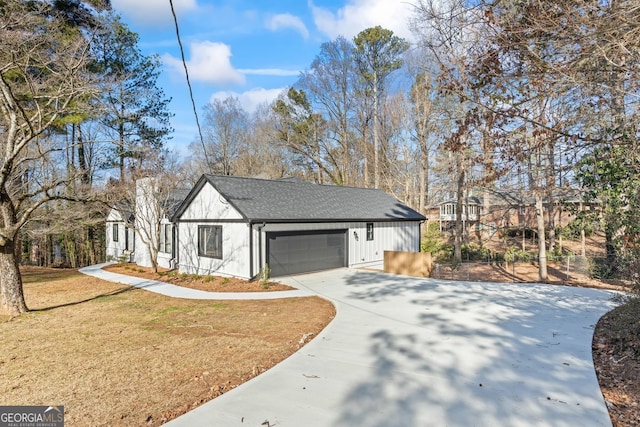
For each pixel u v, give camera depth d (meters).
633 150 4.46
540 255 14.52
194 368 5.12
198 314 8.48
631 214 5.59
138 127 21.75
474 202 31.50
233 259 13.43
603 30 3.50
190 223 15.81
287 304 9.45
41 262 24.56
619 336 5.84
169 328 7.31
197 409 3.87
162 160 17.36
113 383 4.64
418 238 19.98
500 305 8.94
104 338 6.68
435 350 5.71
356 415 3.72
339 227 15.55
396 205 20.25
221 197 14.01
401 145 30.33
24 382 4.73
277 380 4.59
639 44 3.57
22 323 7.95
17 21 8.56
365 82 30.95
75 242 24.81
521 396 4.13
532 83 4.18
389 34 29.05
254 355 5.63
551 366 5.03
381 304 9.16
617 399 4.12
